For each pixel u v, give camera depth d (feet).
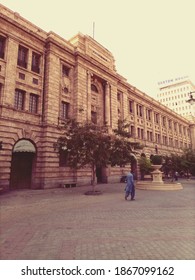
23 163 66.49
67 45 83.97
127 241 18.38
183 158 117.29
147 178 113.80
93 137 53.16
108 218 27.30
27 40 70.03
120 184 85.66
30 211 32.19
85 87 87.15
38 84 71.41
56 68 76.64
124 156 60.70
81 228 22.63
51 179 67.46
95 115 96.17
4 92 60.39
